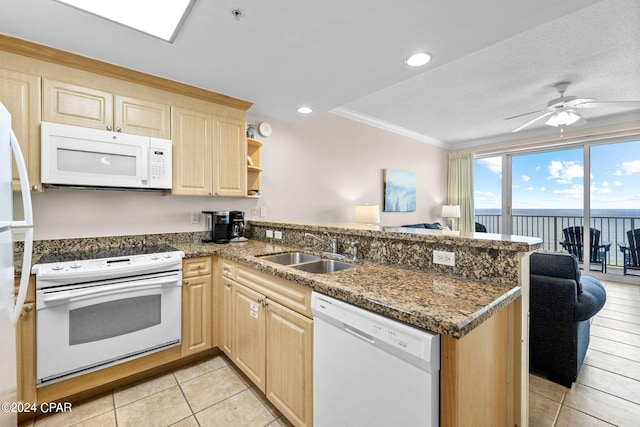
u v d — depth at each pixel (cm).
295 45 178
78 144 188
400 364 96
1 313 91
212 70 210
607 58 264
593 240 484
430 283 126
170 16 150
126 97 210
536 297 200
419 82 317
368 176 446
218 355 237
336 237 205
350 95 256
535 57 263
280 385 157
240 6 142
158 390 190
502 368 120
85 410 171
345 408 117
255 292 180
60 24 156
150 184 215
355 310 110
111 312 181
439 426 91
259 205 321
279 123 337
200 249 227
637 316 309
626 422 159
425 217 562
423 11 146
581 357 202
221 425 161
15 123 173
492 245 126
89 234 223
